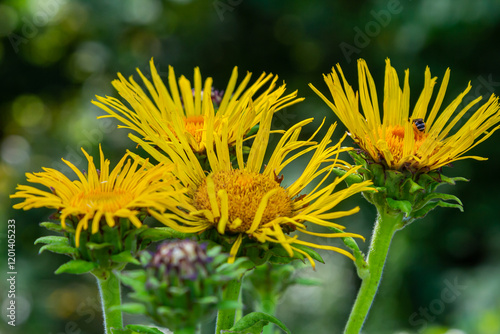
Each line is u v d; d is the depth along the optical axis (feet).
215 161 9.45
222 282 7.22
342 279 29.01
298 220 8.66
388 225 9.74
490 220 29.53
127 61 35.40
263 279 11.73
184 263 7.03
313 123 30.89
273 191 7.93
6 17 36.76
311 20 33.12
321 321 27.89
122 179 8.31
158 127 9.53
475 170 30.14
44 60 38.63
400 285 29.40
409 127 9.30
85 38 36.32
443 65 29.53
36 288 30.55
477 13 27.63
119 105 9.29
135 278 7.39
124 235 8.24
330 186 8.70
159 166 8.16
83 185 8.34
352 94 9.32
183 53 35.50
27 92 39.22
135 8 35.63
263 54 36.09
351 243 9.75
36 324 29.48
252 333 8.61
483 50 29.19
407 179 9.39
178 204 8.48
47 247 8.21
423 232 30.04
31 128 40.50
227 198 8.01
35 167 35.70
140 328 8.30
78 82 39.19
